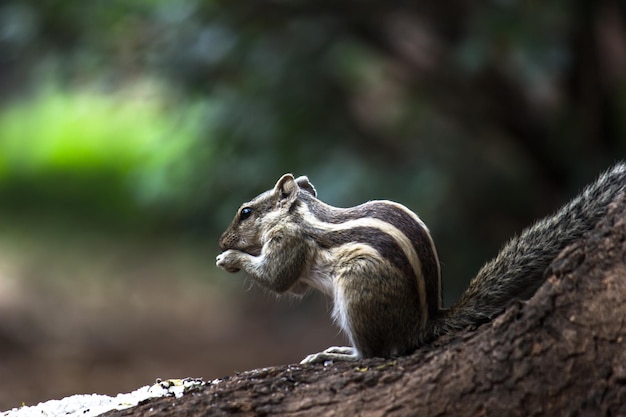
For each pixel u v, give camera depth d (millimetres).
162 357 18141
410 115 15930
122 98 16719
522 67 13242
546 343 5059
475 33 12344
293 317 20234
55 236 29812
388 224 5793
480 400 5086
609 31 14625
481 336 5289
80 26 14477
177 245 28047
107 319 21219
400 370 5402
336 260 5898
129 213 32781
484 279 5742
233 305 22219
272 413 5422
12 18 14172
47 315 21125
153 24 14359
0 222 32281
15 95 34250
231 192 15891
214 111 15078
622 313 4941
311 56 14602
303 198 6453
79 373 16812
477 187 15203
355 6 13969
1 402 14844
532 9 12266
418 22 14234
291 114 14992
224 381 5891
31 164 44531
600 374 4906
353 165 15266
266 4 13789
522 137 14898
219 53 13836
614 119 14477
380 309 5621
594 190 5637
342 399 5367
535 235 5695
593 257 5117
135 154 39250
